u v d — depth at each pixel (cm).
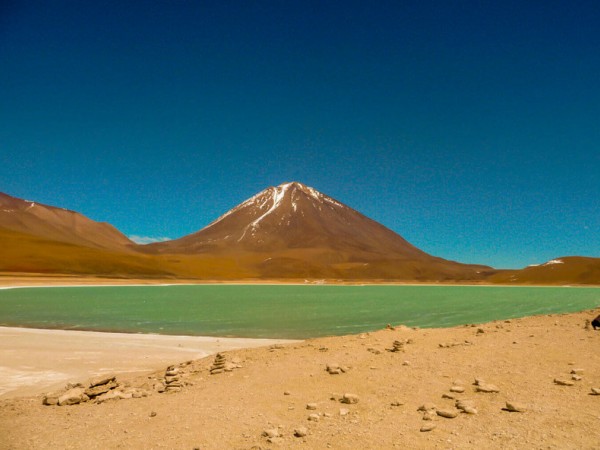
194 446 777
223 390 1143
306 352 1571
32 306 5625
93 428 909
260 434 812
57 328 3347
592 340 1469
